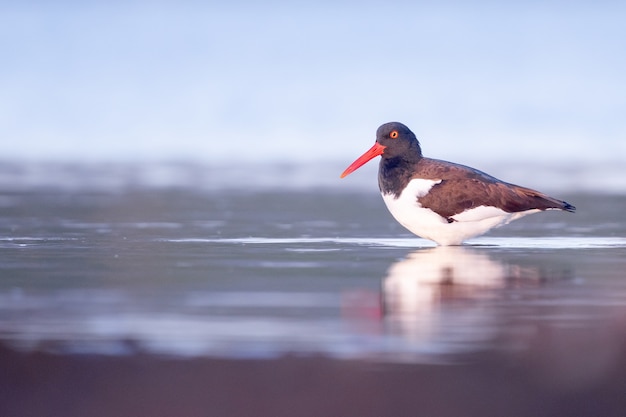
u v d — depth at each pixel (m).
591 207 21.42
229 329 10.59
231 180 26.53
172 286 12.55
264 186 25.30
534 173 28.03
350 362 9.75
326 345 10.15
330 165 30.69
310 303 11.64
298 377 9.52
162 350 9.99
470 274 13.29
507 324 10.78
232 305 11.53
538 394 9.44
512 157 32.47
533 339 10.27
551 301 11.73
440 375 9.59
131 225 18.38
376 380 9.47
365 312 11.23
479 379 9.59
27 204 21.28
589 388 9.62
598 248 15.71
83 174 27.78
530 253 15.13
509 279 12.96
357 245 16.02
